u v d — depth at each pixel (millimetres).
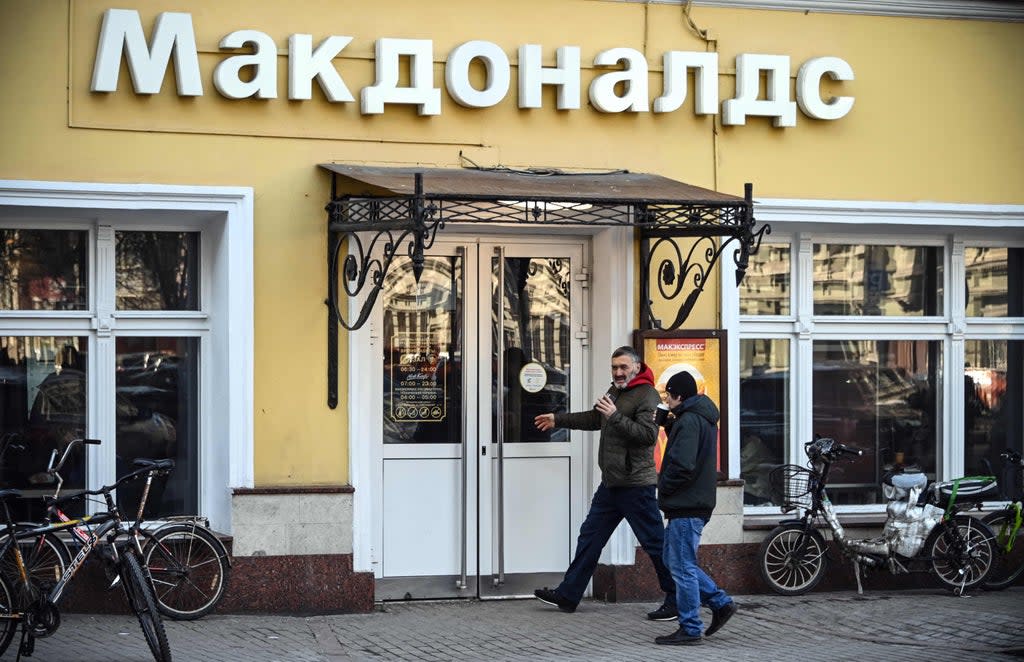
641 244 10352
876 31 10836
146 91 9297
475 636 9070
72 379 9758
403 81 9898
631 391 9469
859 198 10766
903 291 11352
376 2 9844
